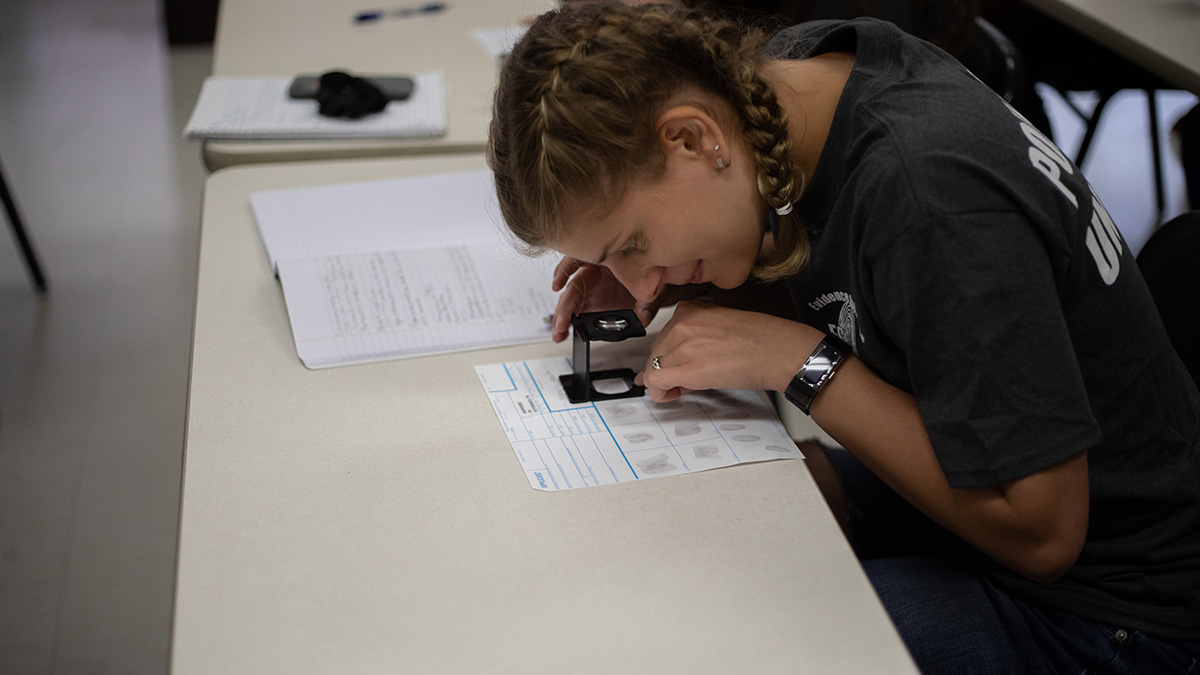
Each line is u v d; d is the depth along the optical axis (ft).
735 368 2.94
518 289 3.68
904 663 2.15
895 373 2.87
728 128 2.76
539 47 2.69
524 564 2.40
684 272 2.91
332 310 3.49
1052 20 8.21
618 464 2.76
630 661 2.15
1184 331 3.45
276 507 2.57
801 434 4.15
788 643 2.20
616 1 2.95
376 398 3.04
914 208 2.49
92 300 9.04
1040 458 2.47
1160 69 5.47
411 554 2.42
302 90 5.31
